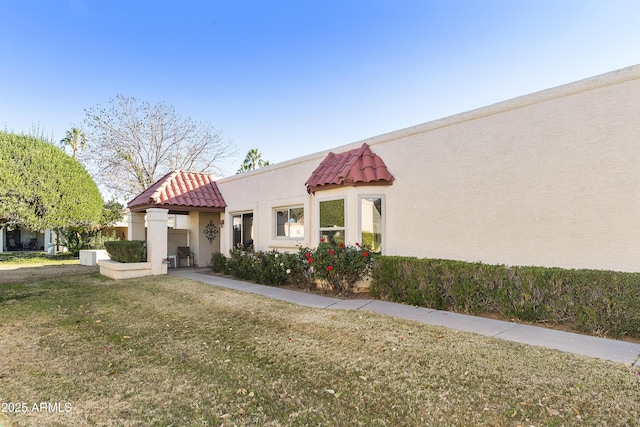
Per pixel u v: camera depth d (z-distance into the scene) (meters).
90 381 3.88
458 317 6.16
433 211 7.92
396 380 3.72
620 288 4.89
